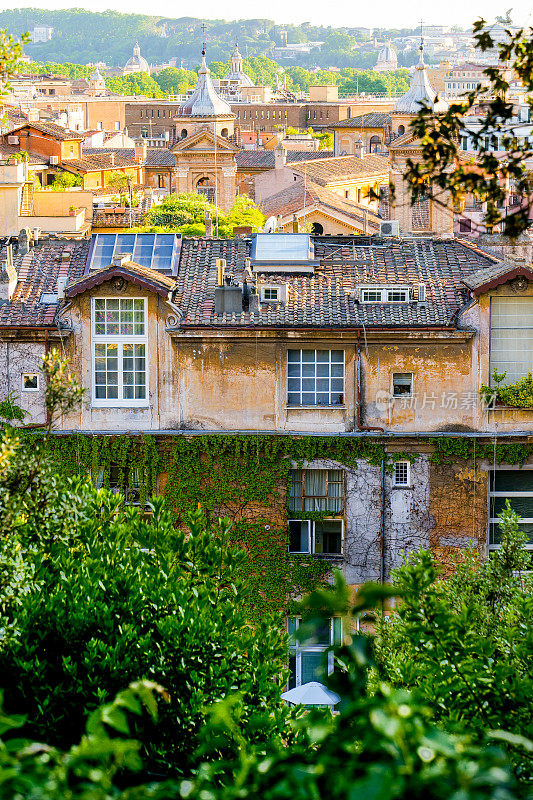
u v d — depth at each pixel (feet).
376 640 71.00
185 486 134.82
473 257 147.54
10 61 83.10
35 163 503.20
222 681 71.46
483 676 56.13
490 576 88.48
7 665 69.87
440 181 61.31
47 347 135.95
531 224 61.16
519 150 60.34
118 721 33.83
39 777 31.65
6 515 73.26
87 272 145.28
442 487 134.10
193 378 135.64
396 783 27.91
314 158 603.26
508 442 133.69
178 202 374.84
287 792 30.63
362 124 651.66
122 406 136.15
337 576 34.14
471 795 27.86
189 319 135.03
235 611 80.28
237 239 152.15
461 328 133.49
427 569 61.00
